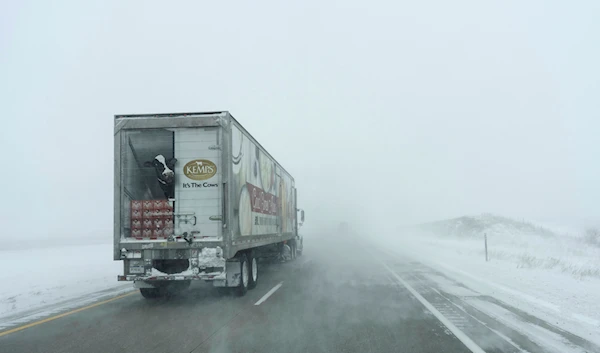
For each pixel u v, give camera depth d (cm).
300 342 709
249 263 1280
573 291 1150
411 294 1180
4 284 1305
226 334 766
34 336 757
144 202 1070
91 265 1858
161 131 1077
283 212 1908
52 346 693
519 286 1265
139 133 1080
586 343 686
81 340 729
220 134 1067
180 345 695
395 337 736
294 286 1362
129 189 1073
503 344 685
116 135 1080
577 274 1457
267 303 1073
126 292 1284
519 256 2120
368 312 948
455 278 1518
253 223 1300
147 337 748
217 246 1045
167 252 1052
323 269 1859
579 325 806
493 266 1802
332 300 1104
